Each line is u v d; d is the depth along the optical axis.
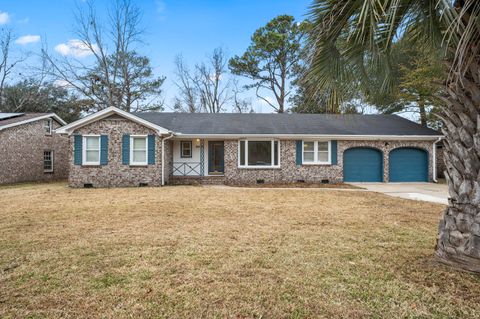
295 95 25.08
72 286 2.74
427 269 3.08
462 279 2.78
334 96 3.73
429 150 14.48
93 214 6.24
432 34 3.23
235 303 2.44
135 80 23.61
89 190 10.96
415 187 12.35
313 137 13.90
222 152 15.32
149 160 12.68
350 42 3.31
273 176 14.11
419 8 3.13
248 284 2.79
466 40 2.22
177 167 14.85
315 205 7.49
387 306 2.37
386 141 14.37
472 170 2.79
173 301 2.47
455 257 3.01
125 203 7.73
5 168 14.27
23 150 15.38
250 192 10.42
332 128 14.82
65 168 18.58
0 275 2.99
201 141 14.90
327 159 14.33
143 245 4.02
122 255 3.61
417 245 4.00
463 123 2.80
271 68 25.42
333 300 2.48
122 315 2.25
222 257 3.55
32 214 6.23
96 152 12.55
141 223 5.39
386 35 3.33
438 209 6.92
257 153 14.28
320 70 3.45
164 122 15.24
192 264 3.32
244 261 3.41
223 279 2.91
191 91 27.70
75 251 3.76
